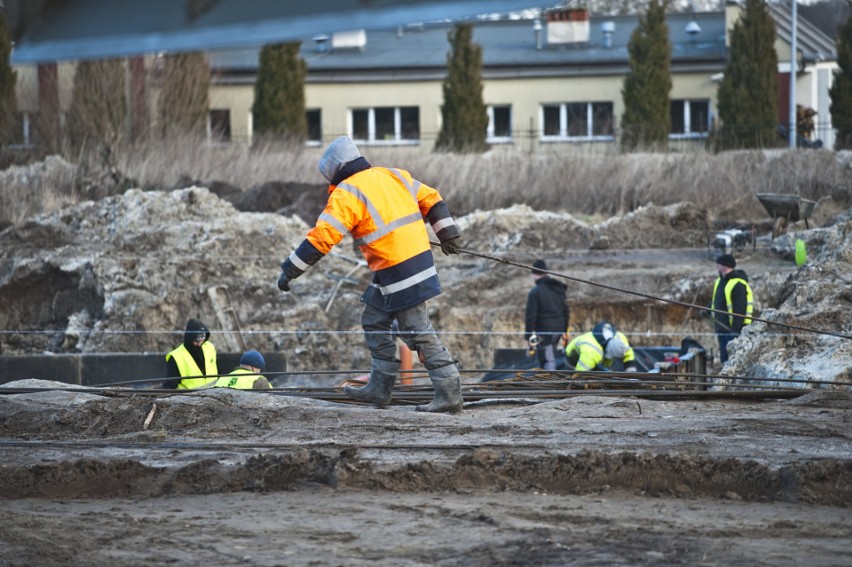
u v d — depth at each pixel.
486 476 12.34
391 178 15.00
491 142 80.75
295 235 39.56
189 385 22.06
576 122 81.06
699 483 12.14
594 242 41.47
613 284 36.09
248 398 15.23
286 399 15.41
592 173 50.19
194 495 12.22
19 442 13.76
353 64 83.38
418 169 51.16
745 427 14.23
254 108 74.88
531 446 13.12
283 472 12.49
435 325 35.12
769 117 71.69
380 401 15.84
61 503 11.98
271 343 34.12
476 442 13.51
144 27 6.45
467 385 18.28
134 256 38.59
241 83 80.12
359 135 83.00
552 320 28.50
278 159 55.56
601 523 10.84
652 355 26.91
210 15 6.21
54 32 6.86
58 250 38.94
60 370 27.52
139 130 61.03
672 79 81.56
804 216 40.09
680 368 24.05
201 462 12.62
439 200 15.41
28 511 11.48
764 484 11.99
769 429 14.14
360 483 12.33
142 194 41.44
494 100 82.12
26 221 41.34
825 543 10.07
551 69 81.19
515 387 18.34
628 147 63.53
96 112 59.69
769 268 36.41
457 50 75.25
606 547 9.88
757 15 71.56
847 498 11.72
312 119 84.88
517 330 34.59
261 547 9.95
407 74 82.69
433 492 12.19
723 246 38.94
